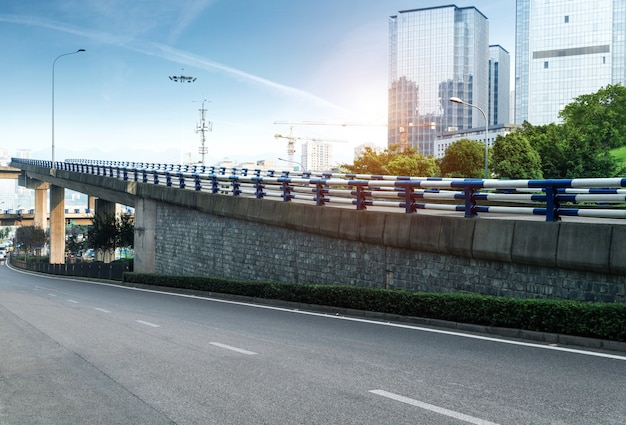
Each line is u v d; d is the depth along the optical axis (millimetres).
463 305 13500
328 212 20703
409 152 71125
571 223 12953
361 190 19516
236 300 23594
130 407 7523
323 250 21438
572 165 66125
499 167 62719
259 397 7781
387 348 11125
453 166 72062
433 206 16812
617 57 197125
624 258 11914
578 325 11188
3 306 22484
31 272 79062
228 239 28891
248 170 37969
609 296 12438
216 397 7844
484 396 7586
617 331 10609
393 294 15609
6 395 8305
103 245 69438
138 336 13383
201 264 31891
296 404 7406
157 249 38000
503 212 14719
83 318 17547
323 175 33250
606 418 6633
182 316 17609
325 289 18328
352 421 6695
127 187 42812
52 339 13281
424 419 6695
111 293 30672
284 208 23406
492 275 14953
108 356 10984
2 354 11492
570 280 13172
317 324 14961
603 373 8758
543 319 11758
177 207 35031
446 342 11703
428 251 16750
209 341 12383
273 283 21328
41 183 106750
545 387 7984
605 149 81750
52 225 89688
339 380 8594
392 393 7812
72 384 8852
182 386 8492
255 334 13305
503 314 12539
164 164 51781
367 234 18719
